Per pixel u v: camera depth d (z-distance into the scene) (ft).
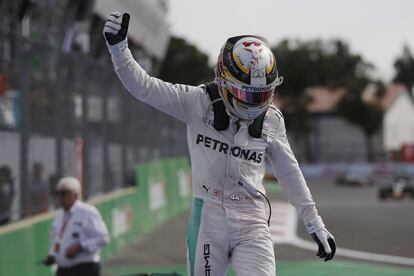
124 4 296.92
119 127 171.22
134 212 170.09
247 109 47.39
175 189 235.40
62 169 126.11
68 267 88.17
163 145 240.12
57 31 181.37
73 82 133.28
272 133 49.90
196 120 49.08
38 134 116.37
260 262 47.93
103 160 155.94
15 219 107.34
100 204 137.69
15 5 160.15
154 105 48.67
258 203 49.85
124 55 46.80
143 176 183.73
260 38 48.47
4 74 104.37
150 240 170.71
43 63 117.70
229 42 47.91
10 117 106.93
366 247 172.65
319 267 140.67
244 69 46.39
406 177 385.50
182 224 204.64
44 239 103.81
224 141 48.78
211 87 49.21
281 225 216.74
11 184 106.32
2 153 104.27
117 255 148.25
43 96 118.52
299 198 51.21
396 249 169.37
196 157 49.49
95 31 260.62
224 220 48.98
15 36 107.14
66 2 194.39
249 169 49.32
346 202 349.20
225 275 50.14
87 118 143.13
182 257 148.77
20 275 92.99
